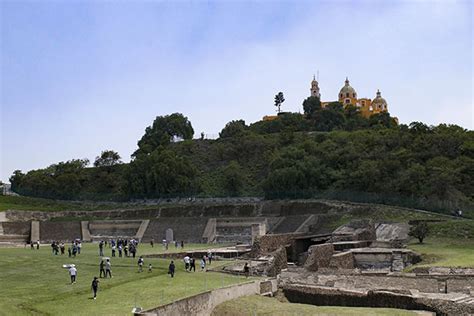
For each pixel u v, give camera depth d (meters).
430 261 64.06
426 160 121.38
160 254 69.75
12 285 44.88
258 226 81.69
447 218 94.12
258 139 167.50
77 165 170.00
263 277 52.78
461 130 136.50
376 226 93.56
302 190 125.62
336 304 44.88
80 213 129.38
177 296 40.66
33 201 143.12
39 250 78.06
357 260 70.56
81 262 59.72
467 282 47.38
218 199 136.25
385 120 182.38
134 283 47.25
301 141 155.12
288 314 39.50
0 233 107.62
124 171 155.25
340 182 122.44
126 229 114.62
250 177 151.25
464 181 111.44
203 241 103.31
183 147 175.25
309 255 63.56
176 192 143.25
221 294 42.38
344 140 143.38
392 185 112.81
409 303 41.06
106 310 36.28
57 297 40.50
